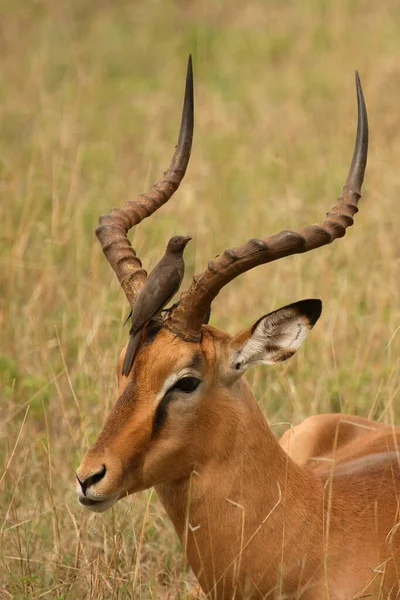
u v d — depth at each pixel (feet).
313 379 63.52
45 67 125.59
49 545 51.88
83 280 72.13
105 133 108.27
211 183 91.30
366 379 61.36
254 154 99.76
